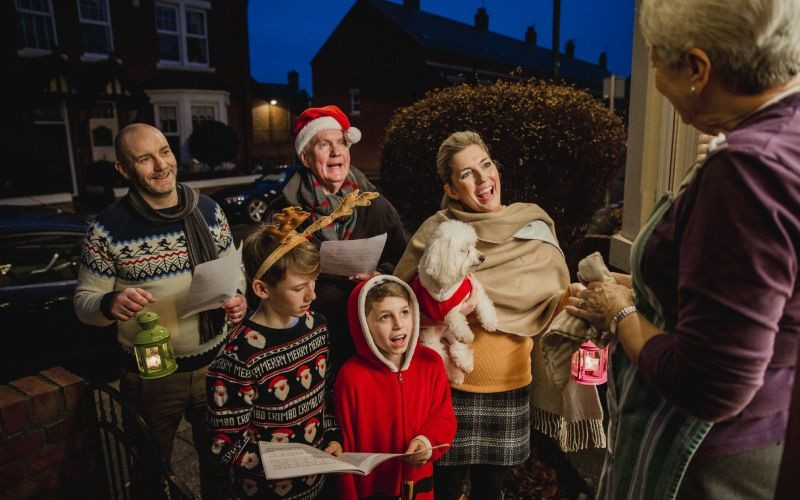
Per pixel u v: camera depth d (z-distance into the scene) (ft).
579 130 16.34
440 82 91.25
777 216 2.99
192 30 62.85
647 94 14.03
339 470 5.04
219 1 63.98
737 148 3.21
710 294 3.16
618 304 4.41
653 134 14.05
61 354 12.59
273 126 88.99
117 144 7.27
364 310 6.30
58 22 51.90
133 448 6.76
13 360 12.05
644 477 4.17
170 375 7.57
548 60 136.77
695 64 3.47
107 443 7.34
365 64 94.68
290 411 6.29
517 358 7.26
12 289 12.08
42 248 12.70
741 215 3.08
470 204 7.45
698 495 3.92
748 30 3.18
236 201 38.93
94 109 53.72
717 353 3.12
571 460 9.53
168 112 61.11
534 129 16.05
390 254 8.96
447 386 6.84
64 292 12.65
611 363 4.79
